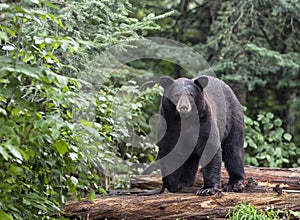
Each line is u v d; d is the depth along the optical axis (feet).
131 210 33.45
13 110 25.12
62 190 29.96
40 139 24.61
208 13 68.18
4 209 24.88
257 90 68.80
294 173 41.29
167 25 69.92
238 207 32.45
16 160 25.45
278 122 59.31
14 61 23.49
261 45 62.39
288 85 64.23
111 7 39.24
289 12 59.57
